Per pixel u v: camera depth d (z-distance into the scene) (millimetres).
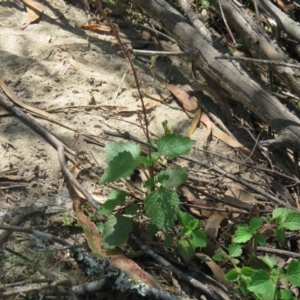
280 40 1262
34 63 1159
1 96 1097
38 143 1048
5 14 1229
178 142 932
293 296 905
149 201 899
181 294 914
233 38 1177
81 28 1242
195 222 929
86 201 984
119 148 950
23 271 893
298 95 1081
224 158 1072
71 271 911
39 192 996
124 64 1198
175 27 1169
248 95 1087
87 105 1116
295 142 1053
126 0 1287
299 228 924
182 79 1200
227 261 953
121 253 922
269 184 1064
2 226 889
